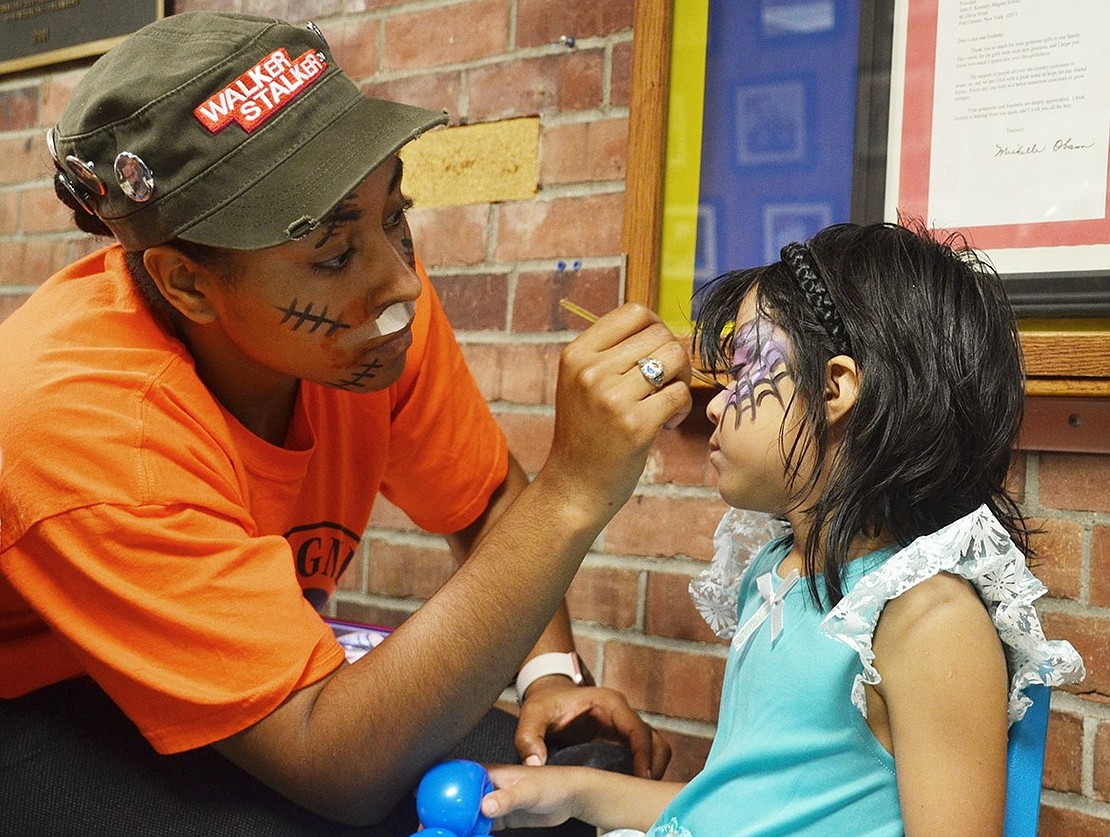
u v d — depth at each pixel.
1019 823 0.74
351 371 0.81
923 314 0.76
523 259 1.37
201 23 0.79
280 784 0.77
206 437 0.80
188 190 0.74
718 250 1.18
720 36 1.18
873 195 1.09
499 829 0.85
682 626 1.25
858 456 0.76
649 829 0.88
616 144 1.30
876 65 1.09
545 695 0.98
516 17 1.38
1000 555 0.73
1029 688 0.75
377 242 0.78
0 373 0.79
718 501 1.23
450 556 1.43
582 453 0.77
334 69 0.80
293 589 0.78
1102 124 0.98
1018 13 1.02
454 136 1.43
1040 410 1.03
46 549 0.75
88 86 0.78
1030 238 1.01
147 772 0.82
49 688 0.89
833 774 0.78
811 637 0.79
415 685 0.75
